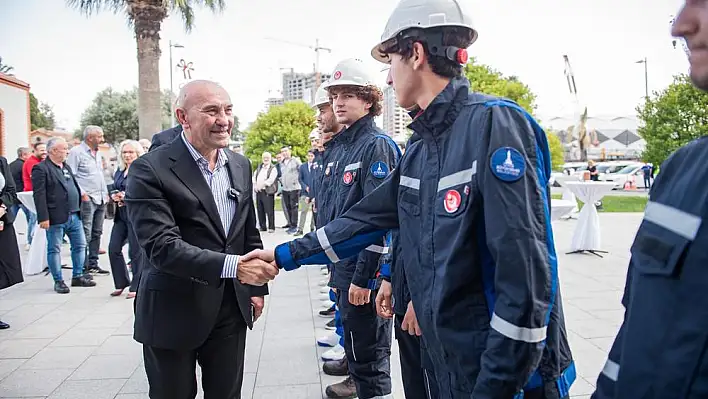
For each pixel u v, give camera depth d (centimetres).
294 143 2850
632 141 5100
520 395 138
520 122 139
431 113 153
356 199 284
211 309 220
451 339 143
